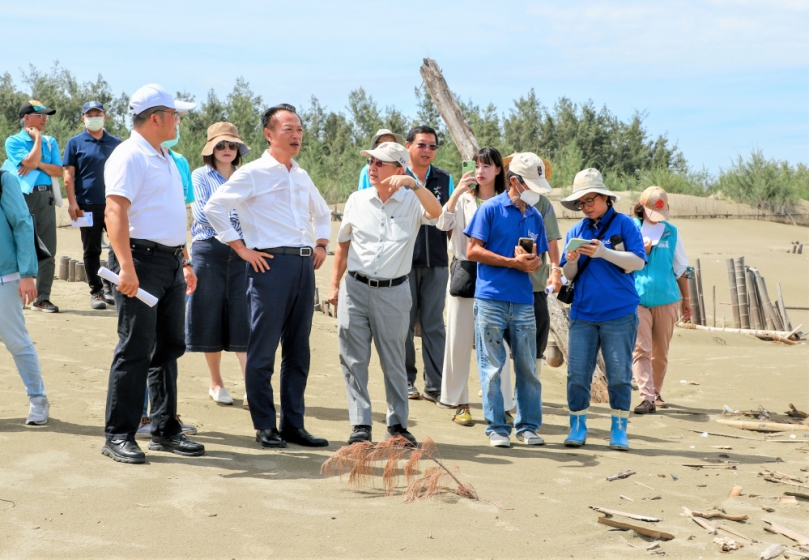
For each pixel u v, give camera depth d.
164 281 4.77
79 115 54.91
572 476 4.85
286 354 5.44
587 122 70.12
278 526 3.72
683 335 11.48
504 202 5.78
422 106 57.84
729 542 3.72
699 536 3.85
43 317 9.27
